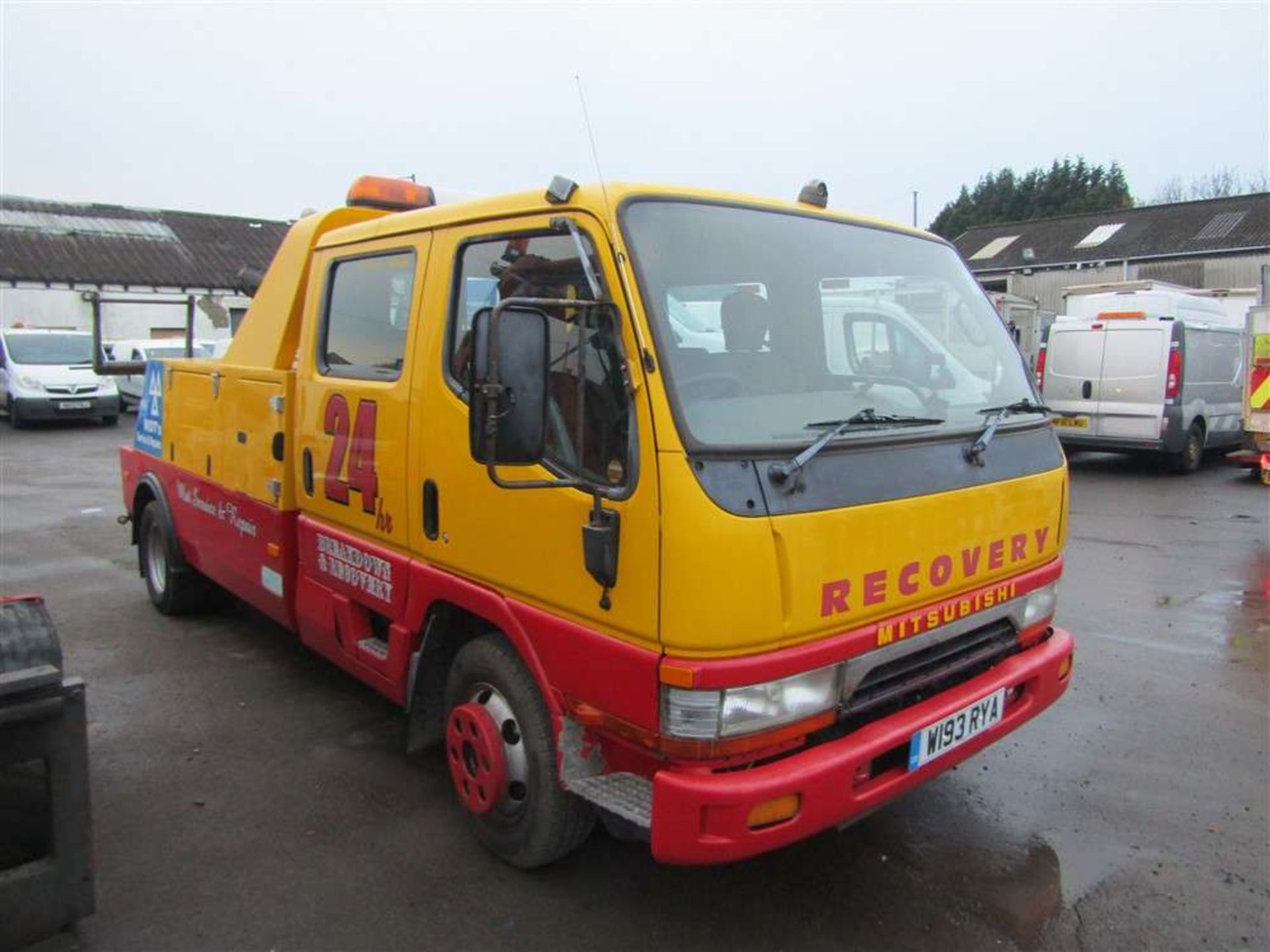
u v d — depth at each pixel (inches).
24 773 117.5
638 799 116.5
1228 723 195.6
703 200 125.4
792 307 127.8
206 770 171.6
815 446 112.4
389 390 149.6
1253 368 459.2
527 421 102.6
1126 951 124.0
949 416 139.9
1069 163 2237.9
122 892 134.3
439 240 141.6
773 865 142.6
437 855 144.3
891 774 120.3
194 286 1186.0
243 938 124.9
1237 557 339.3
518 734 134.9
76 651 232.5
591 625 115.8
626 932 126.8
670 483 104.3
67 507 429.4
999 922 129.8
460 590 135.9
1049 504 147.3
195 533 230.5
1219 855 146.1
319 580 175.6
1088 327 548.4
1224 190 2411.4
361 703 201.8
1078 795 165.0
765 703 107.3
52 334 794.8
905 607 121.8
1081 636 251.1
